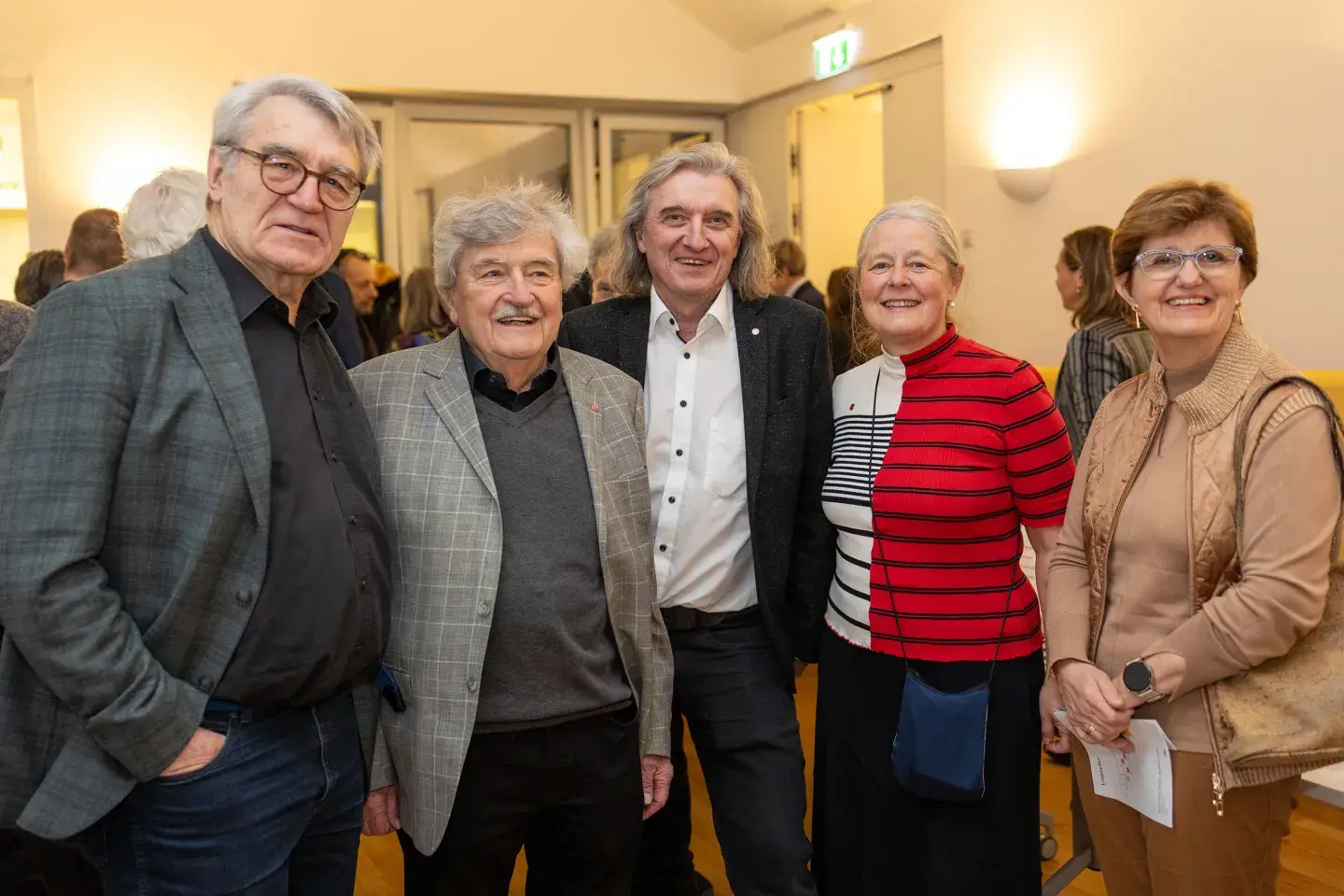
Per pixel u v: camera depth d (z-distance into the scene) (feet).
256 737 4.18
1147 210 4.87
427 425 5.15
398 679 5.02
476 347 5.37
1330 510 4.51
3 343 5.82
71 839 4.23
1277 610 4.43
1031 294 16.76
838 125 22.90
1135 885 5.21
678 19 22.36
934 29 18.04
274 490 4.17
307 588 4.19
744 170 6.27
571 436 5.40
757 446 6.14
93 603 3.72
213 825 4.07
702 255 6.03
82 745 3.89
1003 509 5.71
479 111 22.13
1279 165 13.04
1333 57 12.36
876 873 6.00
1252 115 13.30
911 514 5.67
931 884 5.78
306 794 4.39
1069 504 5.53
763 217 6.36
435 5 20.51
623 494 5.47
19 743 3.96
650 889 7.35
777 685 6.36
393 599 5.04
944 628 5.69
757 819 6.04
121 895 4.14
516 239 5.09
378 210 21.49
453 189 22.13
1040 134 16.31
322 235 4.29
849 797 6.13
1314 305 12.79
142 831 4.07
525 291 5.07
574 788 5.30
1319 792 9.20
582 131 23.09
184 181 6.05
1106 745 4.95
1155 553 4.91
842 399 6.32
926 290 5.71
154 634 3.93
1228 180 13.64
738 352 6.28
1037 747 5.77
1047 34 16.05
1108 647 5.08
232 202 4.20
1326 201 12.55
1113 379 9.75
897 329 5.79
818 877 6.48
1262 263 13.38
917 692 5.63
